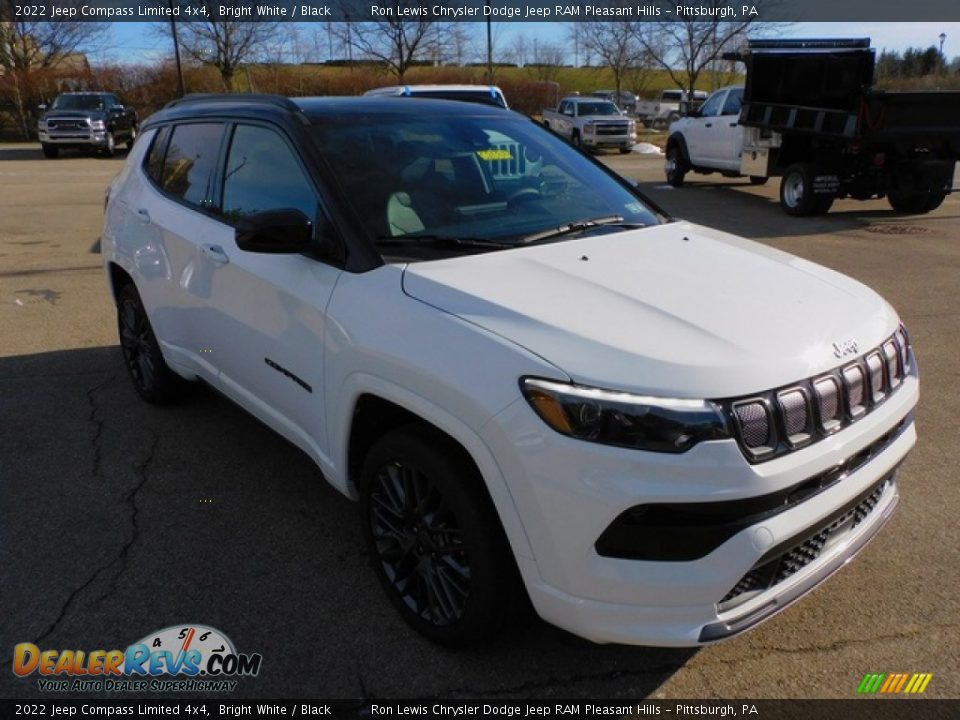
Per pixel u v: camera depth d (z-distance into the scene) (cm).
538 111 3938
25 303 719
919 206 1245
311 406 303
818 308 262
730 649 271
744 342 231
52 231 1101
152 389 468
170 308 409
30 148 2889
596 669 262
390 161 324
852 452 237
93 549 331
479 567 243
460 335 239
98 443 430
